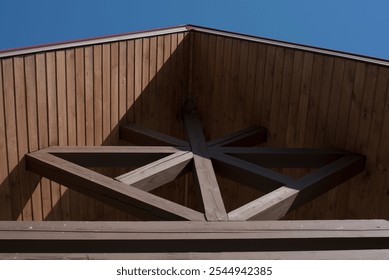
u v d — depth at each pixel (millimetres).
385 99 3391
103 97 3904
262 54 4176
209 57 4594
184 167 3600
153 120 4445
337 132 3760
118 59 3977
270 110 4188
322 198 3941
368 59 3568
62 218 3748
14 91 3176
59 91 3520
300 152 3738
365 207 3621
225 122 4562
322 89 3805
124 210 2984
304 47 3961
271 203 2930
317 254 2234
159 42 4340
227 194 4676
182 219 2633
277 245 2305
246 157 3760
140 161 3709
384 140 3426
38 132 3416
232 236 2291
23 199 3379
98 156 3611
